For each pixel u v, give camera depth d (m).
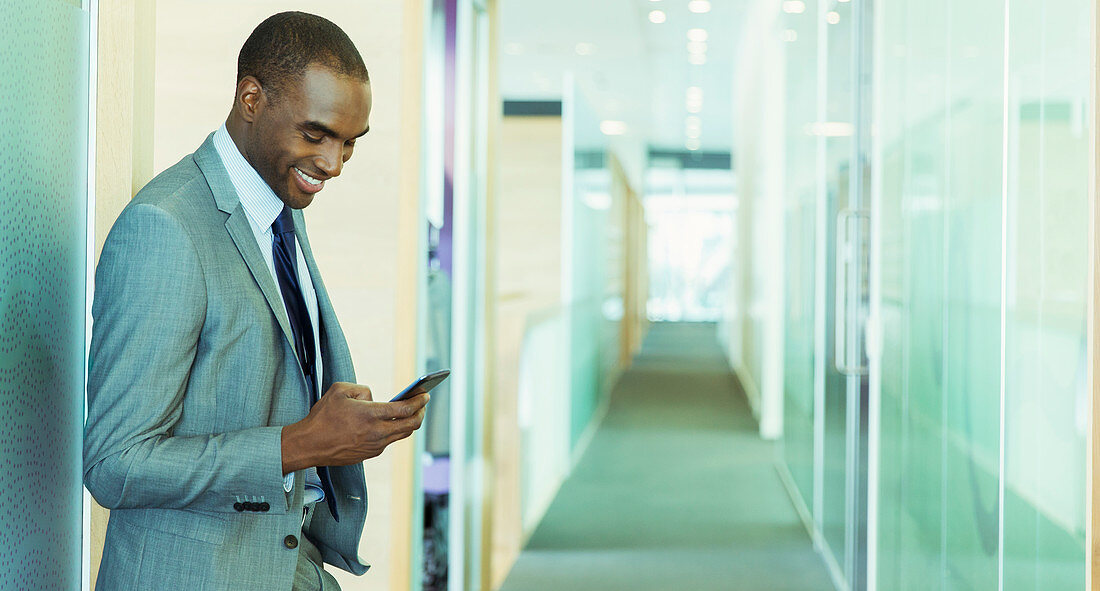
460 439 3.72
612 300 11.98
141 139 1.95
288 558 1.48
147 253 1.35
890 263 3.73
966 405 2.91
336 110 1.44
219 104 2.43
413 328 2.53
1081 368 2.17
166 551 1.42
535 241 7.79
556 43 11.53
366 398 1.45
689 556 4.74
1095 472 2.14
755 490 6.29
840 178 4.34
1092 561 2.13
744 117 11.79
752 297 10.38
